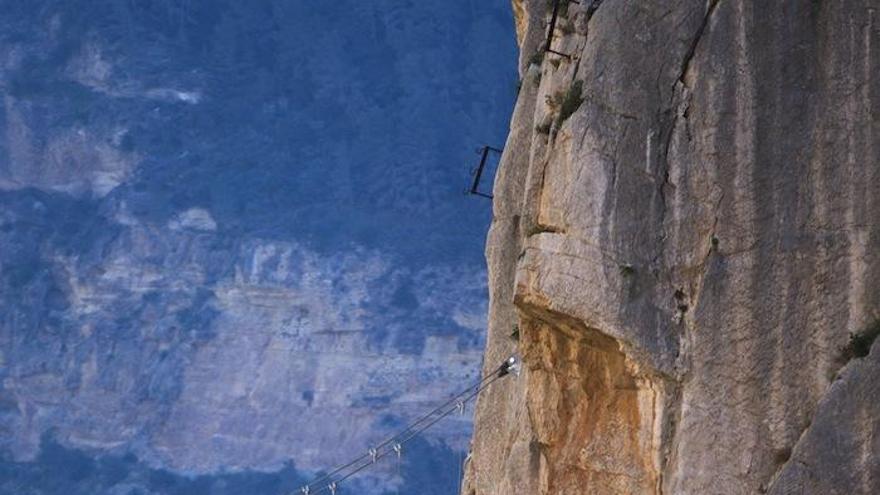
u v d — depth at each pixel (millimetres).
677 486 62875
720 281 63375
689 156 64688
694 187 64438
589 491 67000
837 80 62656
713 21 65000
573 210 66125
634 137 65688
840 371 60938
